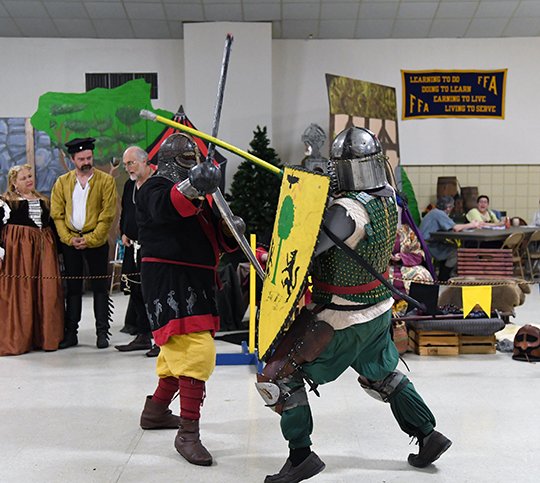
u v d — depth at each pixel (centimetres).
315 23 928
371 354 262
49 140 916
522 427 327
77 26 909
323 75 962
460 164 984
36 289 509
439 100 976
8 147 915
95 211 520
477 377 422
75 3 873
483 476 269
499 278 520
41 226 513
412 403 269
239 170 861
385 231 248
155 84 938
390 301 259
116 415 351
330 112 813
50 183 918
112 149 921
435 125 980
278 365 247
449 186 941
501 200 990
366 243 243
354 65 965
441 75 972
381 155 251
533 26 952
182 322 284
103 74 932
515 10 922
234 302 584
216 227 295
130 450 301
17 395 390
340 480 265
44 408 364
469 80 973
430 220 877
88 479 270
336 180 251
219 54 907
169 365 292
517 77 976
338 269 244
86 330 596
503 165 986
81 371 447
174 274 285
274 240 254
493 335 486
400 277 497
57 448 304
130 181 512
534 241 927
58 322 514
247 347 482
